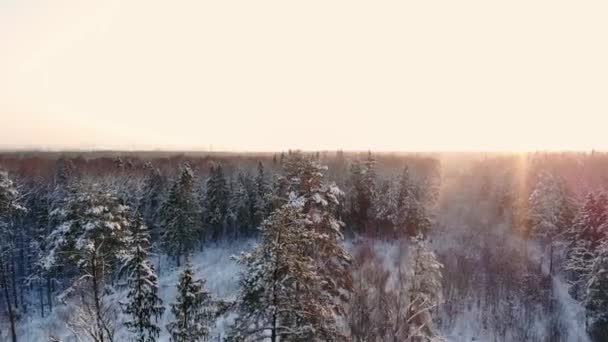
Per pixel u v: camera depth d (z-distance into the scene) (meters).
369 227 64.25
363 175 65.94
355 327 24.25
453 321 41.12
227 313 15.06
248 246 57.59
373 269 39.16
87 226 21.98
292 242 13.99
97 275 21.66
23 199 56.09
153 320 36.81
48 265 25.14
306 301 14.03
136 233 29.30
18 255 49.31
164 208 54.50
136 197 61.19
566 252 53.84
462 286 46.94
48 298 42.72
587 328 40.66
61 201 49.03
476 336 39.88
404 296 30.08
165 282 47.00
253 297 13.54
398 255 53.34
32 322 40.28
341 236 22.20
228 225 63.00
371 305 27.83
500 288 47.34
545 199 59.62
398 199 63.97
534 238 63.06
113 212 24.84
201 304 25.11
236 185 67.69
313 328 13.84
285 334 13.68
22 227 50.28
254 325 14.36
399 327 25.41
